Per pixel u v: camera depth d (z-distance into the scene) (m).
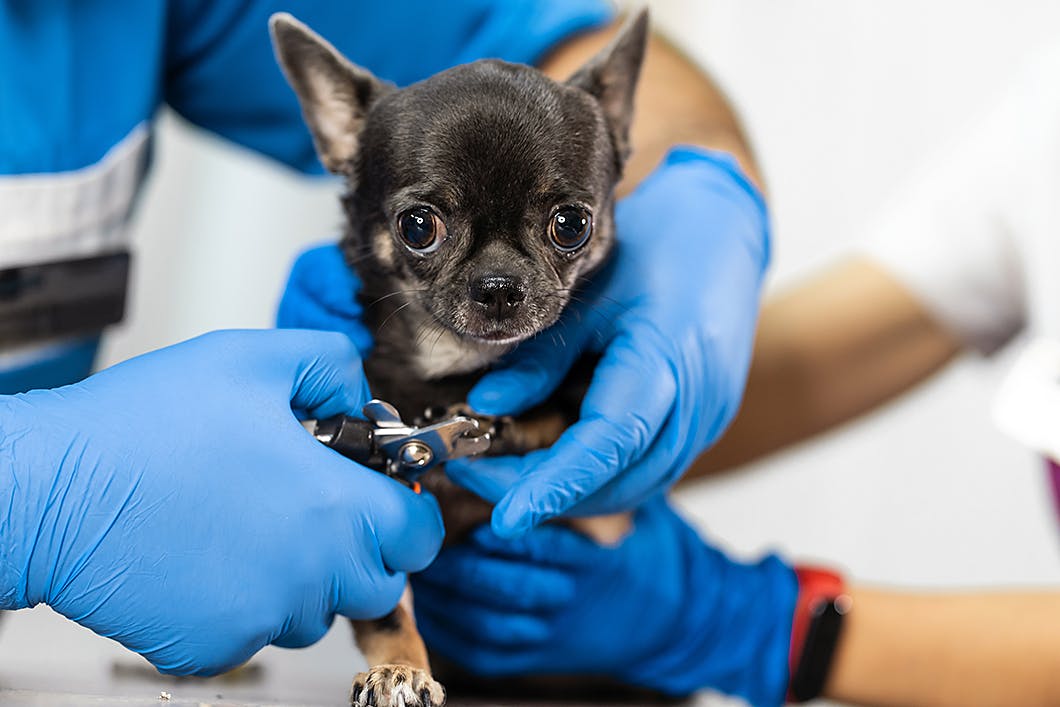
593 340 0.53
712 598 0.62
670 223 0.56
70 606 0.44
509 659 0.58
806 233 0.92
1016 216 0.67
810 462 0.95
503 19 0.65
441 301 0.50
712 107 0.65
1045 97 0.66
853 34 0.89
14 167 0.58
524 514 0.48
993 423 0.89
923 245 0.69
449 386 0.55
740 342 0.55
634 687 0.63
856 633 0.60
